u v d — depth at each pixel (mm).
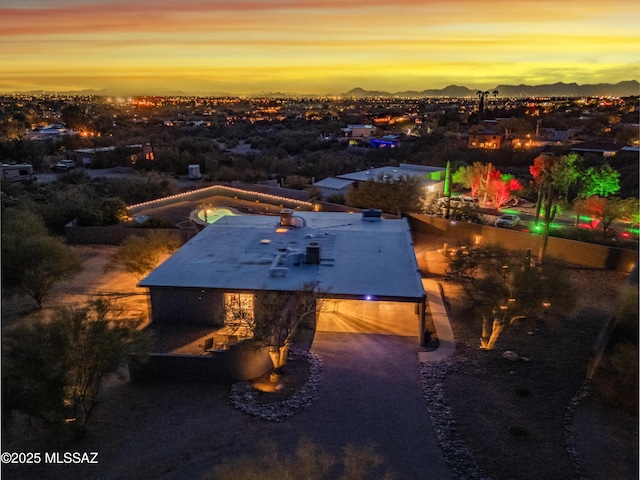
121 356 12812
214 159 57625
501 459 11258
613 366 14852
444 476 10727
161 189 42281
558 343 17156
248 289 17828
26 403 11406
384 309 20203
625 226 35625
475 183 46031
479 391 14164
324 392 14086
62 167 53656
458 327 18703
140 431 12297
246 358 14664
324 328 18453
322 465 10594
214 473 10172
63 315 12773
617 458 11281
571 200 44219
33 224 25219
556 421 12711
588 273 24438
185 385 14633
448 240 30812
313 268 20078
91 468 10914
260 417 12828
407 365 15719
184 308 18500
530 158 62688
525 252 21500
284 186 48375
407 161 66000
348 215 29922
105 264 26562
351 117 145375
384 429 12344
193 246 22953
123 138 78875
